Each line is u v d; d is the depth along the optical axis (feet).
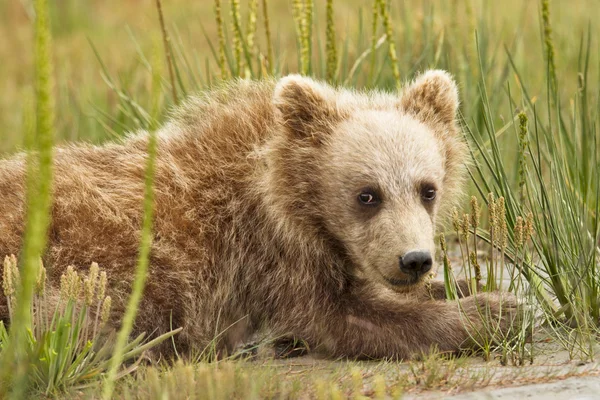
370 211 32.04
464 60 51.19
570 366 27.86
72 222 32.07
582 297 32.35
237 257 34.22
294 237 33.47
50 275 31.01
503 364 28.78
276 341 34.32
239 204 34.27
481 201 44.80
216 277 33.99
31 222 16.94
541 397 24.70
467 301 32.73
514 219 34.76
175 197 33.68
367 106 35.53
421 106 35.45
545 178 44.68
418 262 29.73
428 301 33.37
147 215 19.17
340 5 88.12
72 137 56.44
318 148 33.63
